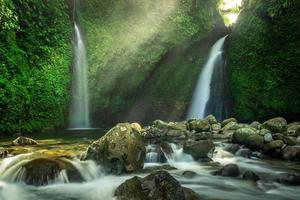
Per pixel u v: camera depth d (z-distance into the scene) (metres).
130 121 17.86
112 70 16.47
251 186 6.27
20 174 6.22
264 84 15.91
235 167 6.97
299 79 14.84
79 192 5.82
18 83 12.00
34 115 12.64
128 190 4.90
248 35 17.05
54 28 14.46
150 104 18.47
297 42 14.97
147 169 7.22
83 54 15.96
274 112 15.52
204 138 11.16
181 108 19.06
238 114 16.69
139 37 17.08
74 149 8.56
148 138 11.10
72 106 14.90
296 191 6.00
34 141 9.61
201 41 19.39
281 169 7.50
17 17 12.15
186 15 18.61
